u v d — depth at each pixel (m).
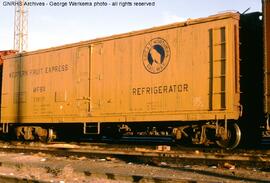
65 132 20.45
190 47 14.45
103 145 17.02
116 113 16.38
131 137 23.34
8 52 22.91
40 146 16.98
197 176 9.41
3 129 21.38
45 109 19.12
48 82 19.14
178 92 14.64
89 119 17.30
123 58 16.34
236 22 13.80
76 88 17.89
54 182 8.16
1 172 10.31
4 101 21.39
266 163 10.27
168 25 15.03
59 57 18.75
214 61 13.84
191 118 14.26
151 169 10.64
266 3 12.64
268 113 12.44
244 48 14.24
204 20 14.15
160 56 15.20
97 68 17.20
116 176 8.80
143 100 15.57
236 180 8.84
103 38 17.08
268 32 12.55
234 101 13.45
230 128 13.84
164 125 15.98
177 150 14.30
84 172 9.34
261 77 14.03
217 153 12.59
